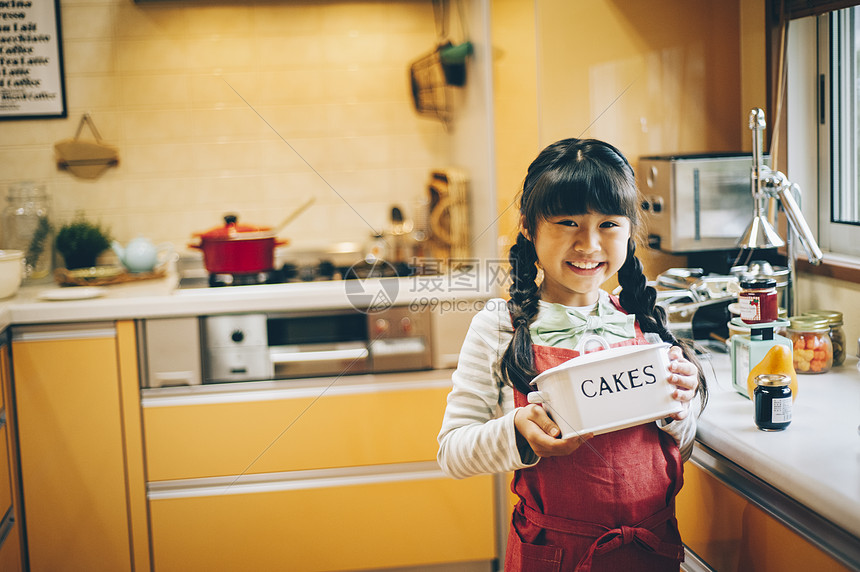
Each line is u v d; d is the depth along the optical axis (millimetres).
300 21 2605
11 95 2492
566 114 1951
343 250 2633
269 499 2098
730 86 1946
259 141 2627
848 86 1661
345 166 2668
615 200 1015
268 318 2078
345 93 2645
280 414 2086
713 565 1192
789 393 1111
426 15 2641
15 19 2469
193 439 2078
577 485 1036
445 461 1080
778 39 1763
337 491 2107
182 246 2619
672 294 1522
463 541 2152
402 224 2568
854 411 1193
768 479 1003
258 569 2115
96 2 2506
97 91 2537
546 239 1046
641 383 982
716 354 1569
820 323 1412
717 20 1934
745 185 1804
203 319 2062
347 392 2096
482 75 2160
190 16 2557
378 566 2139
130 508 2084
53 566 2074
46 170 2535
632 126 1955
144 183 2588
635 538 1022
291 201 2658
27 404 2031
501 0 2039
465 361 1119
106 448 2064
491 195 2102
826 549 924
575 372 968
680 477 1084
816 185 1750
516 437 1000
